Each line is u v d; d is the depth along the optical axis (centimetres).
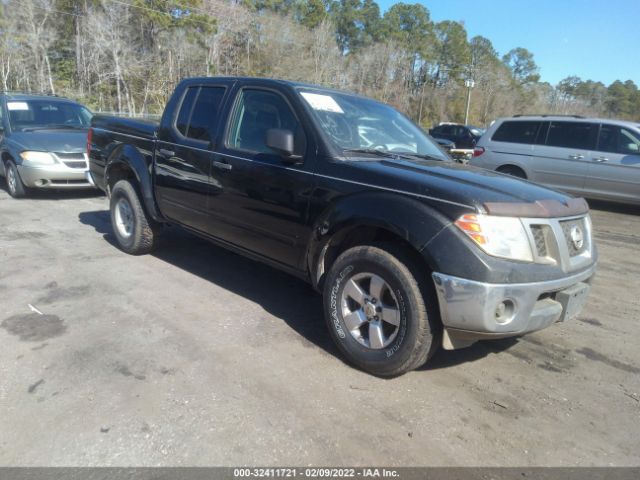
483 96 8650
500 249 292
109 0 4356
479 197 301
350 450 263
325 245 358
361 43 8519
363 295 337
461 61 8712
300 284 506
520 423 296
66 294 453
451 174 348
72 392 302
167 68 4906
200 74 5009
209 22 4947
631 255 711
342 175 349
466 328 296
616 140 998
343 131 392
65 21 4912
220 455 255
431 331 311
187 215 482
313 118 380
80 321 398
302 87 411
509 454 268
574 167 1032
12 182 880
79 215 772
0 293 449
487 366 363
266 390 313
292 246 382
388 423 287
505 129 1133
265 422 282
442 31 8906
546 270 305
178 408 291
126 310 423
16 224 699
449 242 293
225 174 427
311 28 6825
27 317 402
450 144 799
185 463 248
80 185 862
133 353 351
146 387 310
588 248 352
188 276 514
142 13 4638
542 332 430
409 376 340
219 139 441
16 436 263
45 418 278
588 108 11050
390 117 464
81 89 4734
